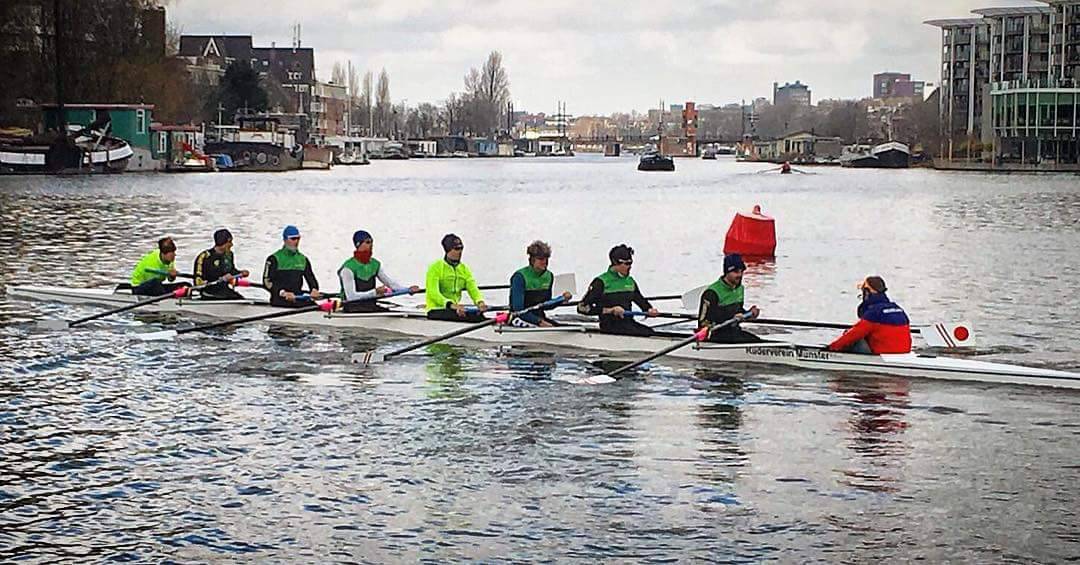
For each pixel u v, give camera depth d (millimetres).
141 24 124062
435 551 11922
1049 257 40594
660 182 123062
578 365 20469
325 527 12547
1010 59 177000
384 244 46375
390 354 20562
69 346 22000
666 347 20922
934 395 18172
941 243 46625
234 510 13031
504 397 18156
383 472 14336
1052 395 18125
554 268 39156
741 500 13375
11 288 29734
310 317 24062
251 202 73938
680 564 11617
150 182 99125
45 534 12336
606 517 12844
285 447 15367
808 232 52844
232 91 163750
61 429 16109
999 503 13266
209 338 22891
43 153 107812
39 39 115125
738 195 91188
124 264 37062
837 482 13992
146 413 17047
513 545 12078
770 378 19328
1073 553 11844
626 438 15859
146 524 12609
